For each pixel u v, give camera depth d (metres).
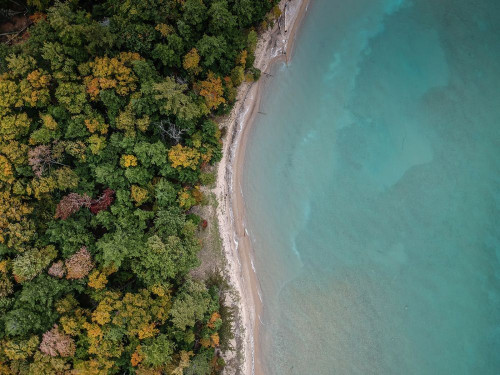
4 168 38.34
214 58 44.53
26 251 39.09
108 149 41.56
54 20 37.97
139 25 41.03
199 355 42.84
